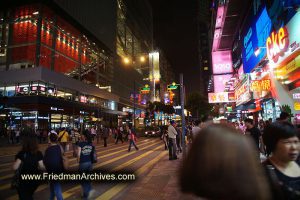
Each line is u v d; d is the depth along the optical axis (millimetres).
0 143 23297
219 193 844
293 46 13906
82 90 38031
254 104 27125
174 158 11070
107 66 49250
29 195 3914
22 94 29281
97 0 45594
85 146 5621
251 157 916
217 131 967
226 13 34594
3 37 31797
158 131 36062
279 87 17188
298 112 16266
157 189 5785
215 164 873
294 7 13281
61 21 35281
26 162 3930
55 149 4750
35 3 31203
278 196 1515
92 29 42625
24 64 30125
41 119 28250
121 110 54531
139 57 71000
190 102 66875
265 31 20938
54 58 33000
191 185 901
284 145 1775
